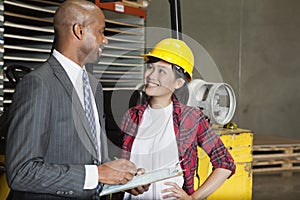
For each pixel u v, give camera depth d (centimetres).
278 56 785
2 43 280
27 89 151
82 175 150
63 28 160
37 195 160
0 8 279
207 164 205
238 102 766
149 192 160
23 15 304
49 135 155
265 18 777
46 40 320
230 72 759
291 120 794
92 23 158
